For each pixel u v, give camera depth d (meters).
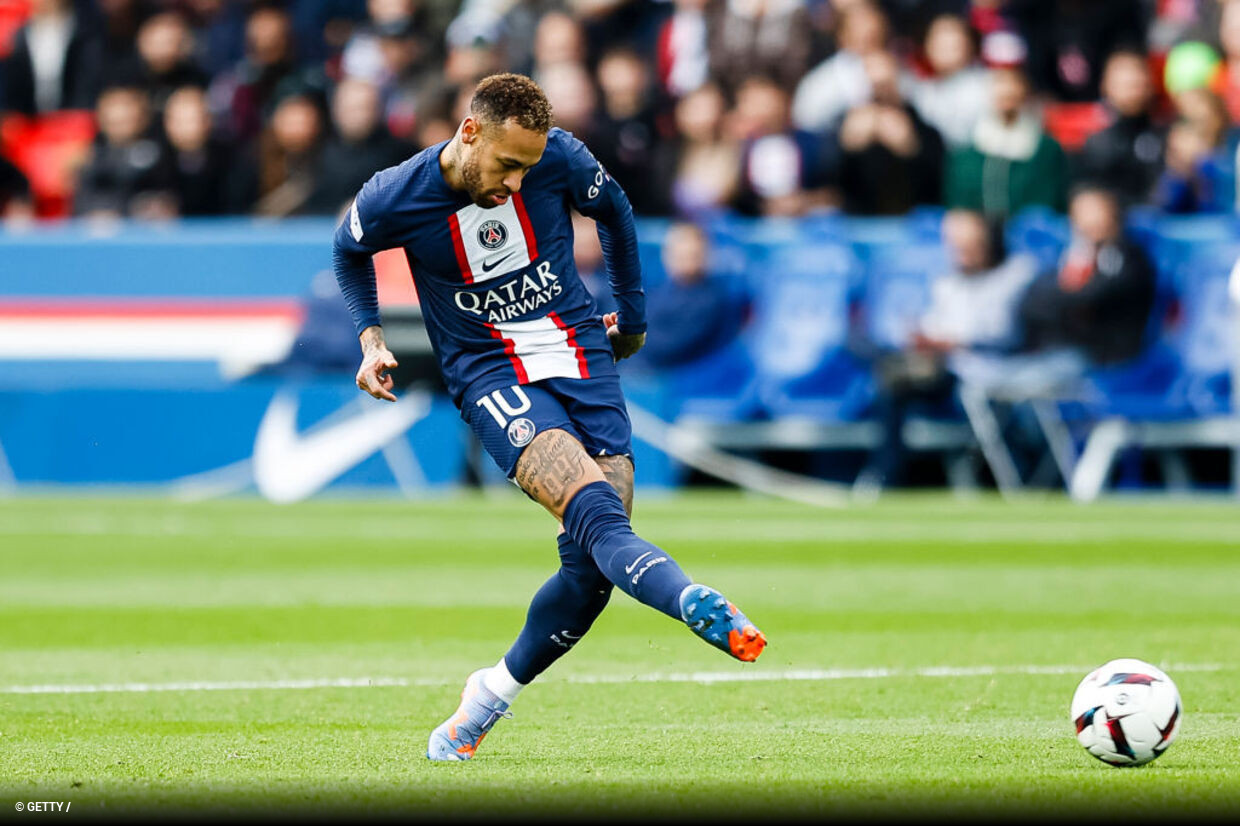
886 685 19.72
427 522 39.72
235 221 52.03
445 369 15.63
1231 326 45.44
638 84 51.09
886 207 49.28
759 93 49.47
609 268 16.28
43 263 47.41
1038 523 38.78
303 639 23.66
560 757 15.37
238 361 46.66
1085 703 14.48
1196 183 49.22
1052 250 46.03
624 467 15.28
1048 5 54.41
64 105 57.72
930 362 44.44
